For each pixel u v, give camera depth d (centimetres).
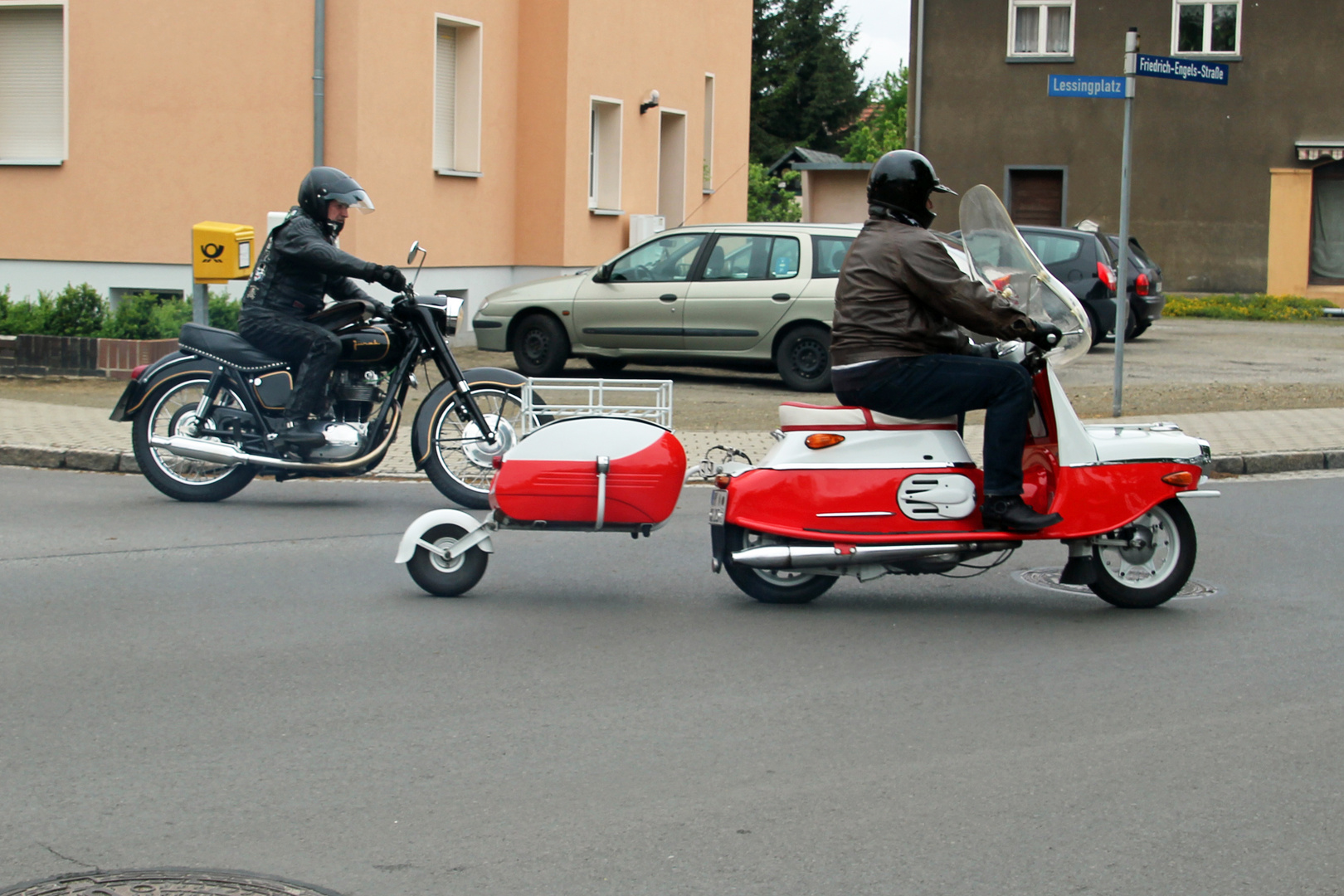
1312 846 459
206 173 2083
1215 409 1558
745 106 3403
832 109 6894
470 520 788
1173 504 769
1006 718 587
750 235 1738
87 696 609
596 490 769
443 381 1059
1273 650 693
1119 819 481
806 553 748
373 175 2108
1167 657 680
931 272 728
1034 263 770
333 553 901
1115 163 3359
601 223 2611
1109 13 3325
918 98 3434
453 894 424
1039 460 774
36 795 500
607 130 2666
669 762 535
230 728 570
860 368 743
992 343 779
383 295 2158
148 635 705
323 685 628
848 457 755
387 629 723
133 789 505
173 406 1084
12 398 1564
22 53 2153
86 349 1731
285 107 2062
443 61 2317
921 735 566
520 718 586
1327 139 3262
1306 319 3100
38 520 991
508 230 2473
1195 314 3169
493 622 739
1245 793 504
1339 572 865
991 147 3416
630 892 426
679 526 1006
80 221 2130
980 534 743
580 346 1806
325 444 1037
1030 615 765
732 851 454
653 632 722
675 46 2842
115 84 2094
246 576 835
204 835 466
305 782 513
